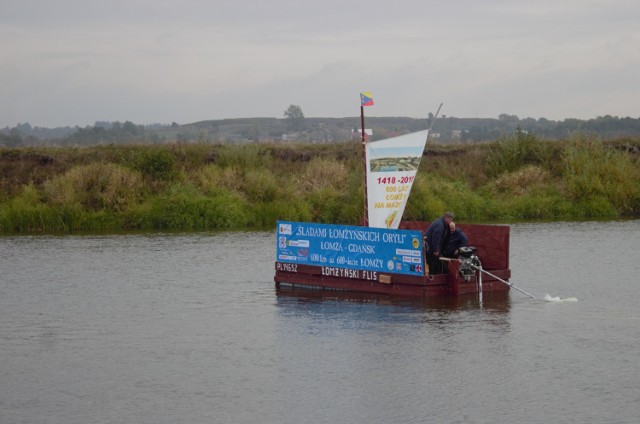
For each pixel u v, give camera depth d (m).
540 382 12.13
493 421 10.63
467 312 16.59
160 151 38.44
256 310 17.19
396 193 18.69
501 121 131.12
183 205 34.62
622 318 15.98
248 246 27.47
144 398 11.74
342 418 10.83
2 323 16.34
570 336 14.66
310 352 13.91
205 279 20.95
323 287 19.20
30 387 12.30
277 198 37.03
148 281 20.77
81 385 12.37
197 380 12.52
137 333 15.42
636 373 12.51
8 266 23.38
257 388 12.09
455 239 18.39
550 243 27.02
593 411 10.94
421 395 11.64
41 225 33.28
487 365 12.97
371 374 12.62
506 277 18.77
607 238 28.20
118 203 34.97
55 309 17.56
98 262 24.02
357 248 18.66
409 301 17.70
